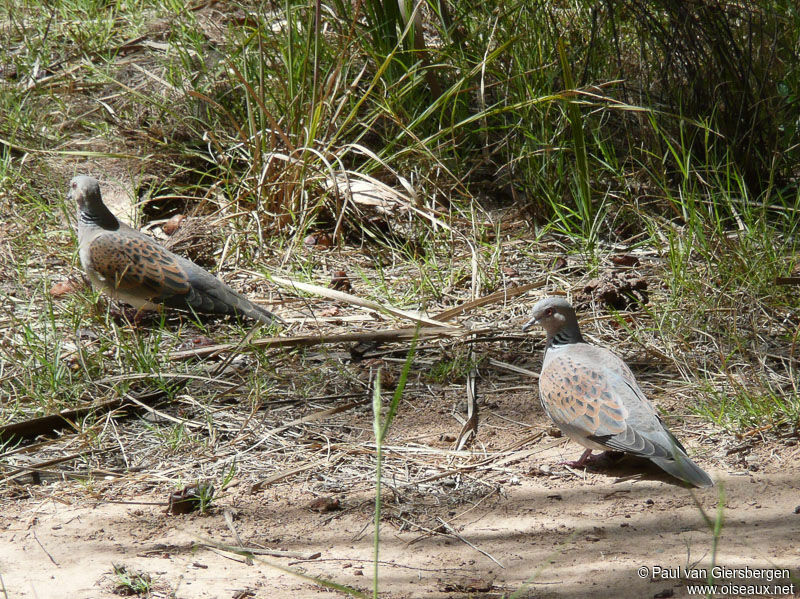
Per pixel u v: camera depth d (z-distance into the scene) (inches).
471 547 283.1
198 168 558.3
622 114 540.7
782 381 371.9
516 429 355.6
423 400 375.9
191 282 427.2
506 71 552.7
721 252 457.4
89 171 550.0
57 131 579.8
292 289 462.3
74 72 631.8
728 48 529.0
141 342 397.1
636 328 418.0
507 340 417.7
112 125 581.0
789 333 405.7
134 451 341.4
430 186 534.6
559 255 492.7
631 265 479.8
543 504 306.3
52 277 471.2
